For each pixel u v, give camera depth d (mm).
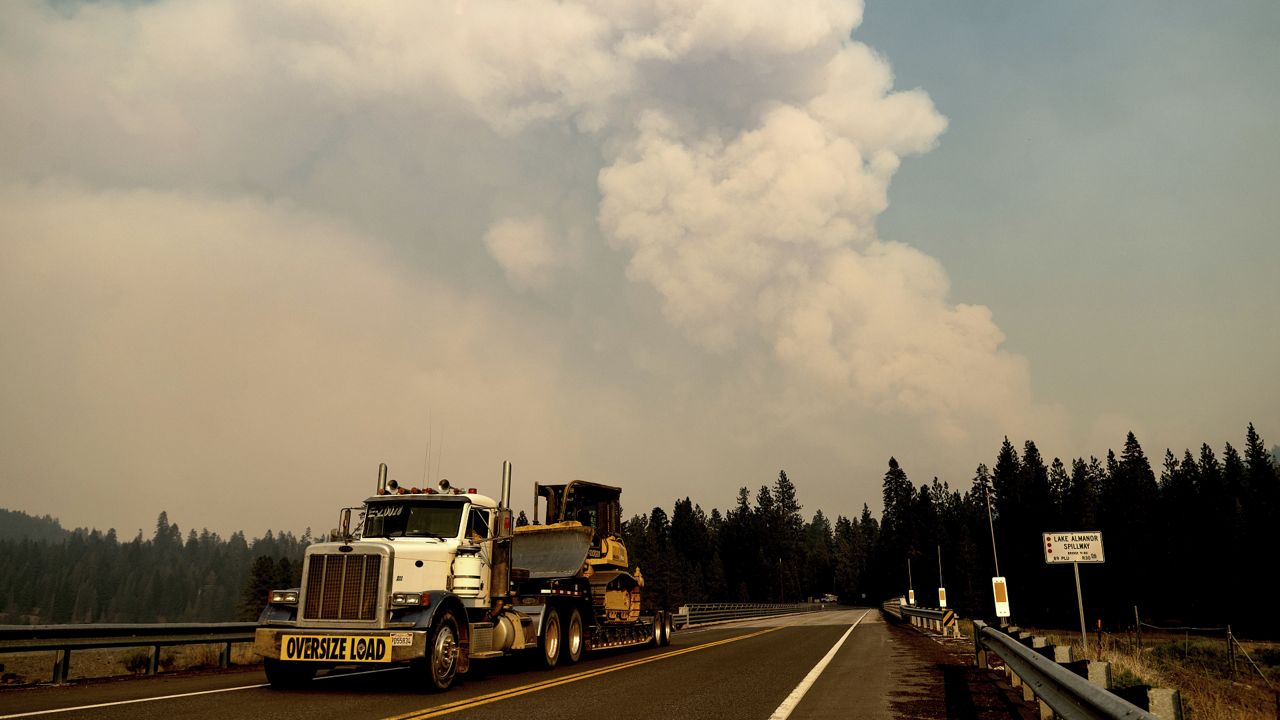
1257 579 69188
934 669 14430
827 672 13656
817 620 52500
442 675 10602
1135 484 89188
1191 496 85562
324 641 10164
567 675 12945
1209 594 74250
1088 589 78000
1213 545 75688
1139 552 78562
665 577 112188
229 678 12336
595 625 17156
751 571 148000
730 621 48156
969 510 125188
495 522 13008
